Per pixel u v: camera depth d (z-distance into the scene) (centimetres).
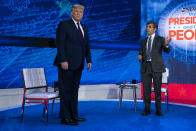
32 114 366
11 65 441
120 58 566
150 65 355
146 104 362
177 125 295
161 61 354
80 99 520
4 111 388
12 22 437
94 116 350
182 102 488
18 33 444
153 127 285
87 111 390
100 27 539
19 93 445
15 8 440
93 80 540
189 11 526
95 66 540
